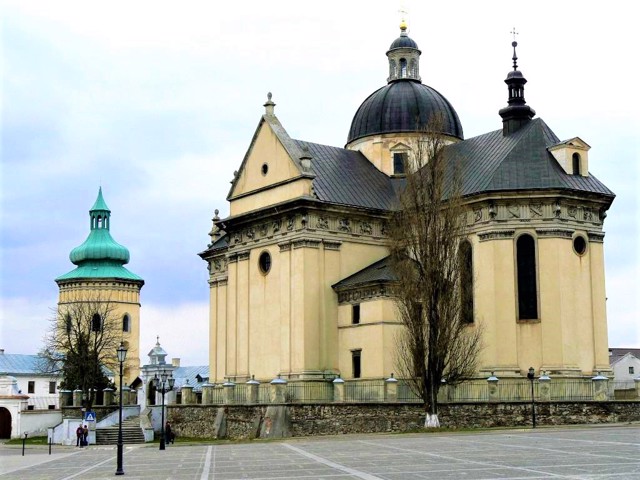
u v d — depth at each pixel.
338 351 71.25
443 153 62.72
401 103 83.19
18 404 111.44
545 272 68.06
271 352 72.94
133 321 143.88
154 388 97.81
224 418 67.44
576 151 71.12
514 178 69.56
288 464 35.69
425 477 28.08
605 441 42.22
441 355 59.50
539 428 56.97
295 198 71.12
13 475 38.88
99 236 147.00
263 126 76.69
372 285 68.50
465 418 60.72
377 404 60.97
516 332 67.75
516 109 75.50
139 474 35.72
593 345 69.00
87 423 77.44
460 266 62.38
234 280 77.81
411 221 61.94
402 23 88.25
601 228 71.06
